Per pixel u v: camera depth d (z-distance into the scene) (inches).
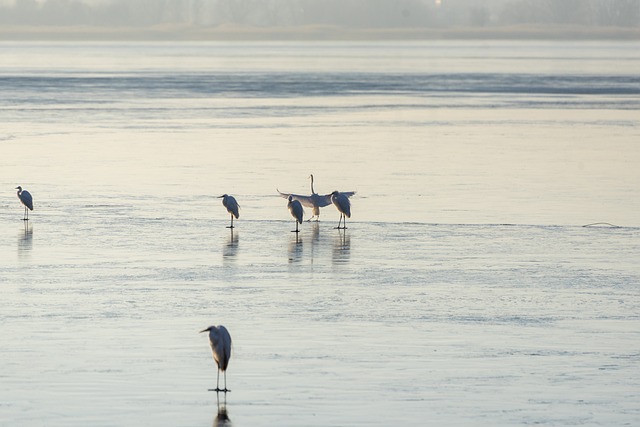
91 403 712.4
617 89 4579.2
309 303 976.3
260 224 1403.8
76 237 1298.0
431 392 737.0
